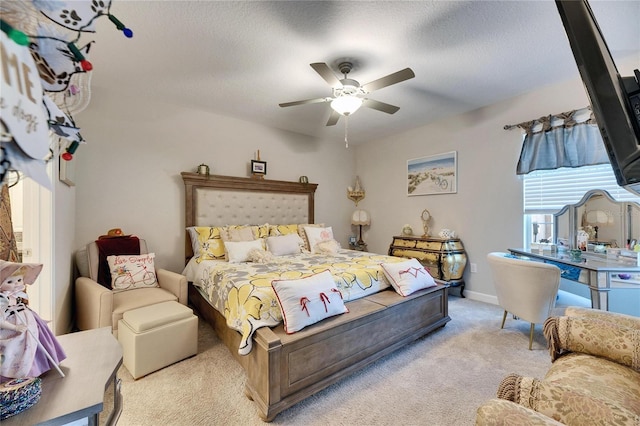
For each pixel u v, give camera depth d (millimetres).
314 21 1933
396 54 2326
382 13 1857
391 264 2658
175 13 1850
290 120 3988
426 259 3803
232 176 3811
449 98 3250
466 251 3764
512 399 901
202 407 1648
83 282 2408
